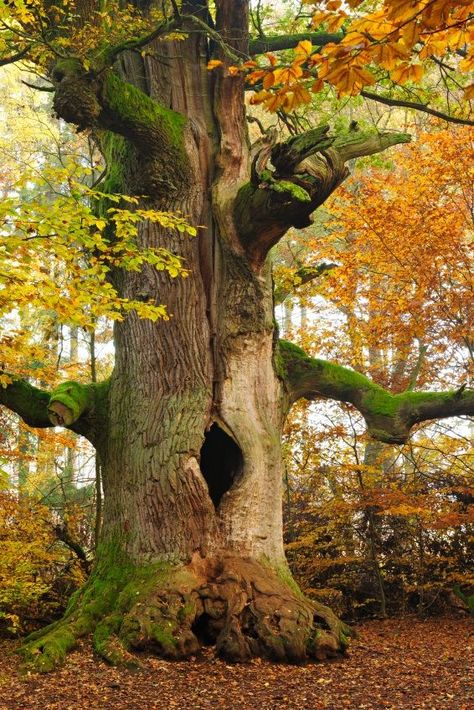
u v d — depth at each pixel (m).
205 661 8.92
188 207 11.18
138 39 9.92
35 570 13.06
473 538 14.64
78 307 7.57
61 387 11.09
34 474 18.06
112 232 11.28
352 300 15.73
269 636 9.09
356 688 7.82
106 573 10.17
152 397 10.68
